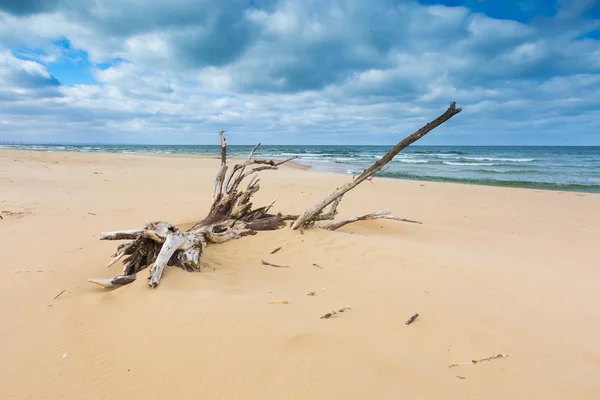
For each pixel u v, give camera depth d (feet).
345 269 15.78
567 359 9.06
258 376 7.96
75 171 57.67
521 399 7.48
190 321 10.23
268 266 16.17
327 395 7.35
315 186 49.39
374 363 8.34
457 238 24.62
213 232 20.16
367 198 40.93
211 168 75.61
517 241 24.17
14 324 10.69
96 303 11.81
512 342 9.75
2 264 15.84
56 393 7.86
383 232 25.79
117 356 9.04
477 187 53.16
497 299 12.76
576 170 93.97
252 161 25.43
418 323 10.58
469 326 10.55
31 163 69.15
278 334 9.37
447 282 14.30
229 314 10.39
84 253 17.88
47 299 12.44
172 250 14.34
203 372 8.23
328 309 11.34
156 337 9.68
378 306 11.77
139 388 7.89
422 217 32.22
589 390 7.82
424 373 8.11
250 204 23.93
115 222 24.32
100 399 7.63
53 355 9.19
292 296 12.36
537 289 13.98
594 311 12.11
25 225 22.49
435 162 130.31
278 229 22.31
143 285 12.37
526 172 88.89
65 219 24.44
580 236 26.05
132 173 59.41
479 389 7.71
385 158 19.77
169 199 33.83
